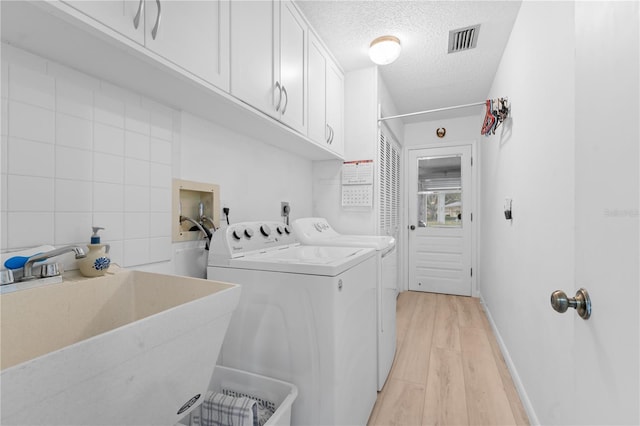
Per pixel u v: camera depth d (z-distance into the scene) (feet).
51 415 1.32
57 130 2.85
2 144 2.49
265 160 6.14
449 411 5.00
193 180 4.39
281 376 3.75
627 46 1.70
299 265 3.67
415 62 7.79
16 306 2.14
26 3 1.97
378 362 5.39
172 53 2.83
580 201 2.31
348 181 7.95
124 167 3.43
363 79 7.94
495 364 6.52
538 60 4.63
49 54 2.70
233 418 3.04
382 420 4.78
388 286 6.09
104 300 2.74
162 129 3.89
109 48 2.59
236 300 2.41
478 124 11.83
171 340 1.86
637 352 1.61
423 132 12.64
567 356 3.58
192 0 3.08
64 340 2.41
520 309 5.60
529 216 5.07
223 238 4.23
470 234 11.92
